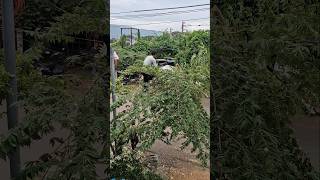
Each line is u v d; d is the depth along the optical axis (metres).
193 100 1.67
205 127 1.66
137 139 1.67
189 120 1.65
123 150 1.62
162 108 1.67
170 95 1.67
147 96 1.69
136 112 1.66
